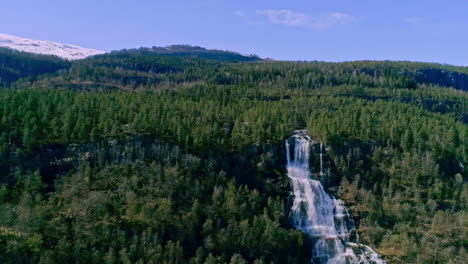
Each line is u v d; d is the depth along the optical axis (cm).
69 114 16800
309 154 18800
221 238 13812
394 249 15312
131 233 13038
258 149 18275
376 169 18300
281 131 19050
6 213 12625
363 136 19450
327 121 19900
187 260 13175
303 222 16888
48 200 13825
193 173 16025
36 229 12444
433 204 16412
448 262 14188
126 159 15888
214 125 18275
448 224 15675
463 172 18425
